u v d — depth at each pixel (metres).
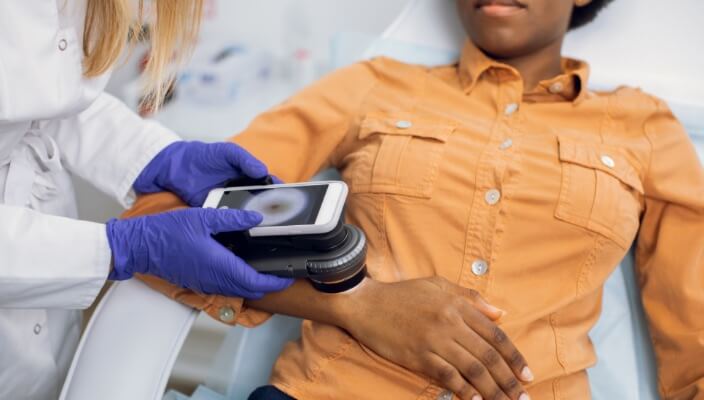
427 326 0.97
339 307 1.01
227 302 1.03
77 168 1.20
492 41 1.18
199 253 0.97
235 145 1.15
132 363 0.95
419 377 1.02
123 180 1.18
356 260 0.97
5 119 0.92
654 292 1.17
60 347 1.18
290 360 1.10
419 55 1.46
